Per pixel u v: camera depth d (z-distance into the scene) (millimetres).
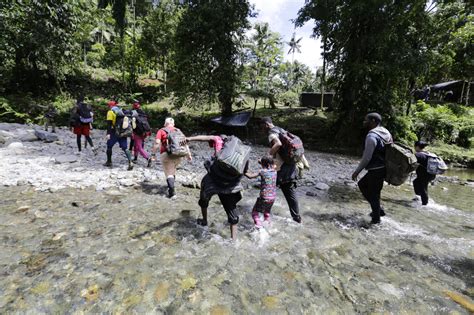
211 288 2820
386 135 4656
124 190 5711
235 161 3600
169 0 24719
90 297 2578
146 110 18516
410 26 13945
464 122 17906
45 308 2410
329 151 14742
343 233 4410
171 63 22766
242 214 4969
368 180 4777
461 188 8594
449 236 4508
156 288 2766
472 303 2766
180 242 3740
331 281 3072
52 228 3902
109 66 27141
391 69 13438
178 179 6754
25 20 16266
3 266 2961
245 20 16844
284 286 2932
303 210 5406
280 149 4402
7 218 4105
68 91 20953
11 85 17547
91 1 26094
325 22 15297
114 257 3277
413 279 3189
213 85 16484
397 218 5301
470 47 20547
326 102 25688
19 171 6258
